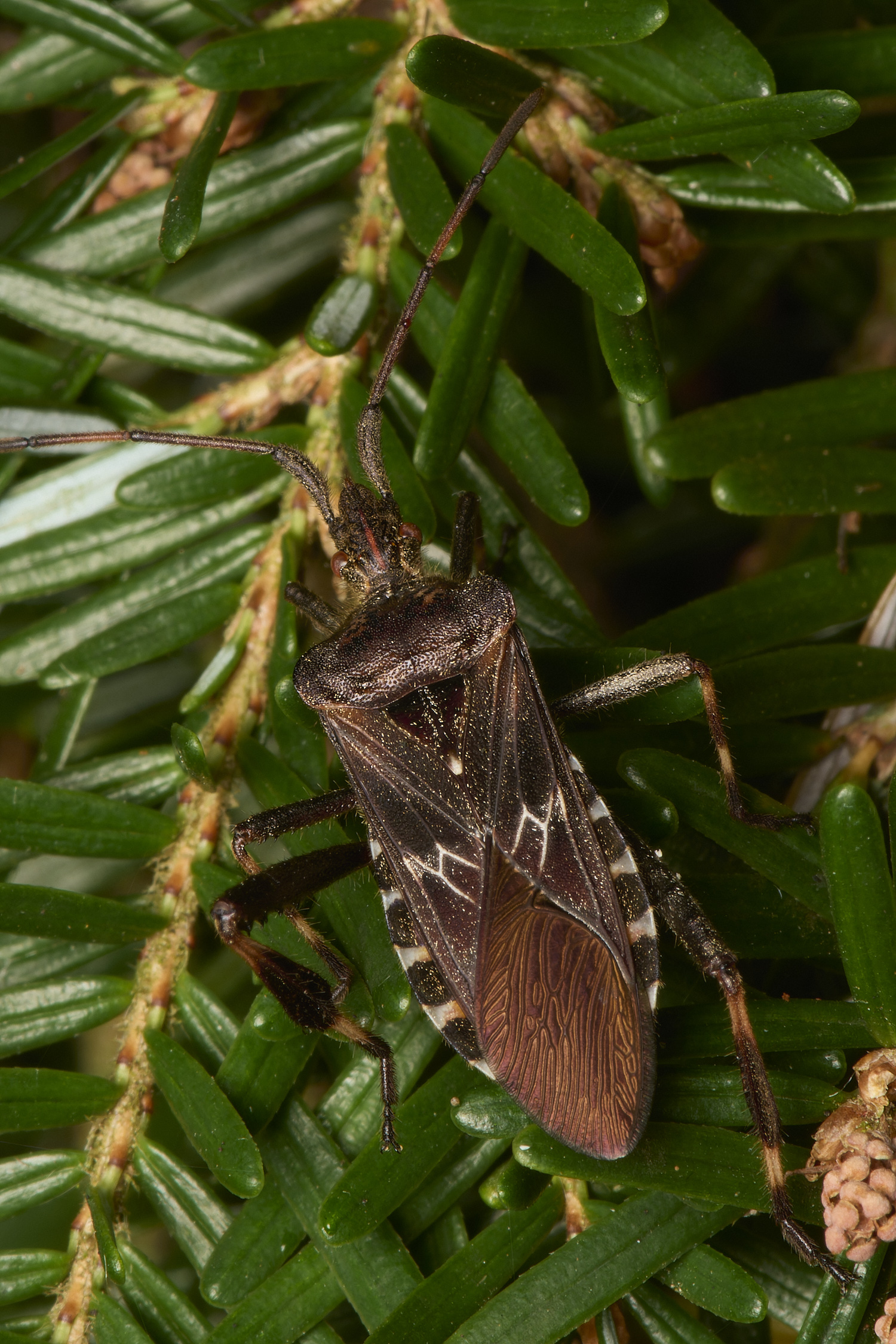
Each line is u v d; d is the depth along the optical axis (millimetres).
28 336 142
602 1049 133
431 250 135
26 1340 130
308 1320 130
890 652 135
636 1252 129
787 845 132
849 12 141
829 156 138
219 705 137
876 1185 128
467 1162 131
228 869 135
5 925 132
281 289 145
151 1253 139
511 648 138
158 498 136
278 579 137
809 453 135
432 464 135
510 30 134
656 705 134
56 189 138
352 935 133
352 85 137
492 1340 129
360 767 139
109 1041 141
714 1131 130
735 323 147
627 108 137
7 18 142
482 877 137
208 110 138
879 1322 128
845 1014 131
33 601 142
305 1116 132
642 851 135
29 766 142
